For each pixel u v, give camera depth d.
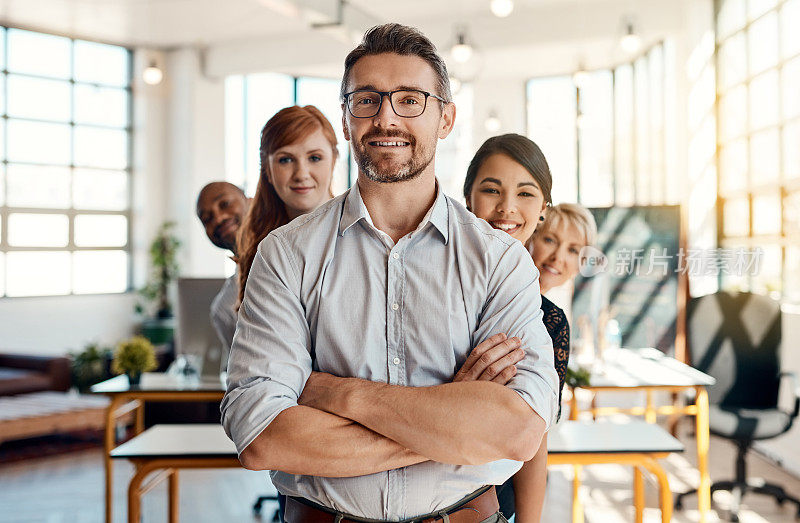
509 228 2.20
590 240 2.48
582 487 5.16
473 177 2.25
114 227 10.81
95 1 9.05
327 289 1.56
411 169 1.52
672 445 2.86
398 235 1.59
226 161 11.06
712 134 6.89
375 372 1.54
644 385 4.00
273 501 4.94
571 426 3.19
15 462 5.95
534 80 9.95
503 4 6.20
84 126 10.52
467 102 10.07
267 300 1.55
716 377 4.95
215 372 4.16
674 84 7.56
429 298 1.54
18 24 9.84
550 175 2.26
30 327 9.78
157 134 10.99
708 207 6.89
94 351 7.93
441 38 8.91
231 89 11.09
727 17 6.68
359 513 1.49
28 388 7.29
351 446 1.44
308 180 2.78
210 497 5.06
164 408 6.41
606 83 9.41
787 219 5.73
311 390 1.51
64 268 10.26
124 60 10.87
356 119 1.53
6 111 9.77
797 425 5.50
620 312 4.73
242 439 1.46
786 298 5.81
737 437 4.50
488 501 1.55
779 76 5.79
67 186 10.33
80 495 5.09
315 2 7.69
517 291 1.57
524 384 1.48
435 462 1.49
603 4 8.03
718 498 4.94
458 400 1.43
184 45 10.78
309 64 10.09
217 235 3.83
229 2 8.99
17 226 9.84
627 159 9.13
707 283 6.02
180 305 4.21
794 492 5.00
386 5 8.54
